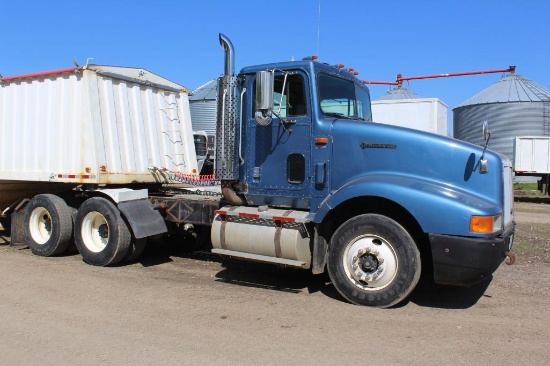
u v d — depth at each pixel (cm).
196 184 913
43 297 597
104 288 641
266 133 656
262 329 498
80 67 777
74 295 607
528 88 3161
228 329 496
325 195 620
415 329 502
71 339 468
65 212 827
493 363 421
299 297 615
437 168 579
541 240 1033
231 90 653
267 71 599
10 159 877
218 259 843
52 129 824
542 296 623
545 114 3044
